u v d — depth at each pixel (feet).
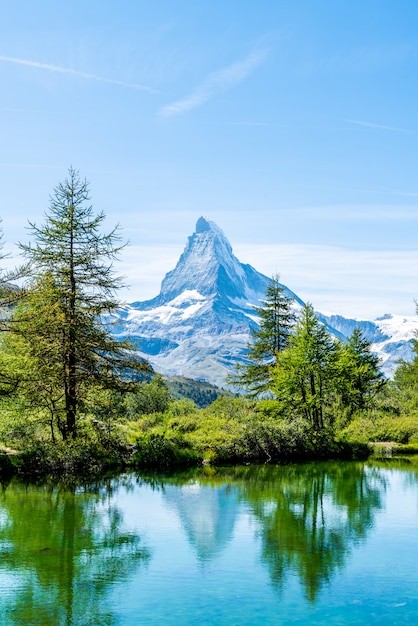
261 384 169.48
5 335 93.86
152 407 206.39
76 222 96.99
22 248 95.09
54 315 92.53
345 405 185.26
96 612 39.45
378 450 150.51
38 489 83.87
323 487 89.92
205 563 50.03
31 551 53.06
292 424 138.31
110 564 49.42
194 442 125.18
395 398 212.43
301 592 43.55
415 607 40.81
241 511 70.79
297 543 56.54
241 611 39.86
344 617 39.06
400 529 62.03
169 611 39.78
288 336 169.27
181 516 67.77
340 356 156.04
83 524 63.21
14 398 93.40
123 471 105.81
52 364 95.55
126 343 102.06
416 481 96.73
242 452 125.90
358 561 50.75
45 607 40.27
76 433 104.06
